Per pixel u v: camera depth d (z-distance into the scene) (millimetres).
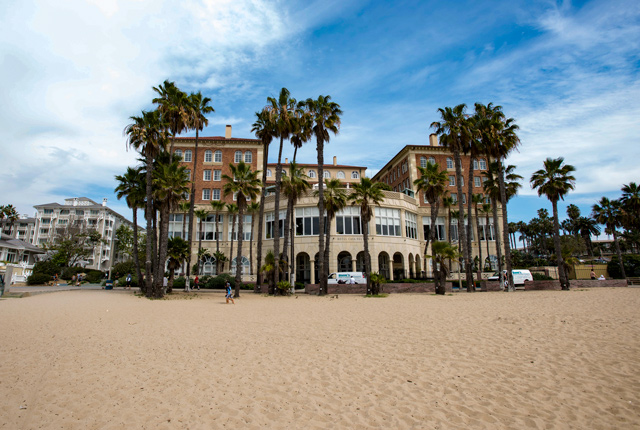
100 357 8430
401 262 49562
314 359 8188
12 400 5898
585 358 7609
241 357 8406
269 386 6539
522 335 9977
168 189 27547
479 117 33031
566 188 32875
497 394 5977
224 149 54531
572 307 15789
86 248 66000
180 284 42094
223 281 41938
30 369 7492
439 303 20031
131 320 14227
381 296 27438
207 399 5949
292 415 5344
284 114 29906
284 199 44062
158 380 6859
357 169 64938
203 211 47281
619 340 8930
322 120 30062
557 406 5469
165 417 5273
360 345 9430
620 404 5438
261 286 33938
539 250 93250
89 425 5012
